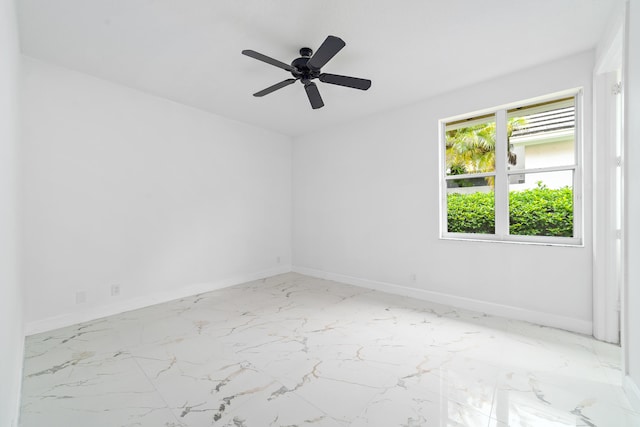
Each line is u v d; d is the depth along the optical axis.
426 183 3.56
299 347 2.37
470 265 3.24
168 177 3.60
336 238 4.54
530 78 2.82
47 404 1.68
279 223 5.00
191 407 1.66
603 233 2.46
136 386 1.85
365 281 4.17
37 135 2.66
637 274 1.61
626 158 1.73
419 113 3.60
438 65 2.75
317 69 2.30
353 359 2.18
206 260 3.99
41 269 2.68
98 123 3.03
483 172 3.32
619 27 1.89
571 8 1.98
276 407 1.66
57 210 2.78
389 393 1.79
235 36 2.30
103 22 2.12
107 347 2.37
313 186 4.85
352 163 4.32
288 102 3.63
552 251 2.74
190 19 2.10
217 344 2.42
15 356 1.70
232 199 4.30
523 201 3.10
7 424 1.26
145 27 2.19
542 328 2.71
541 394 1.77
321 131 4.73
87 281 2.96
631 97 1.67
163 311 3.20
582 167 2.61
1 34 1.20
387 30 2.22
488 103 3.07
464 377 1.95
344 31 2.24
